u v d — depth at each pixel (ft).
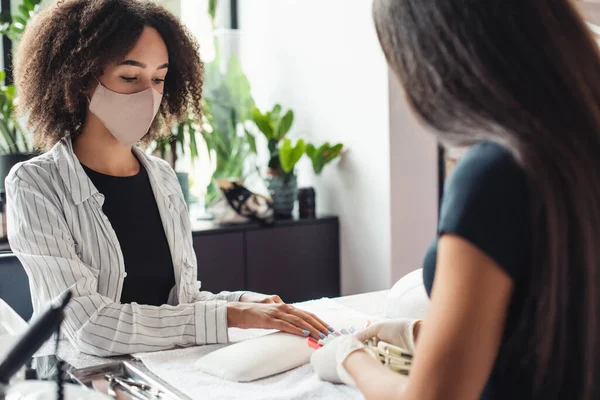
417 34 2.25
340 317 4.52
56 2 4.68
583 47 2.19
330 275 10.37
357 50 9.63
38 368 3.38
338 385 3.33
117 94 4.50
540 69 2.12
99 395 2.71
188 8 11.02
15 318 3.77
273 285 9.87
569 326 2.14
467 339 2.06
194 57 5.28
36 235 4.20
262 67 11.51
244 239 9.59
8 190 4.38
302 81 10.79
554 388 2.18
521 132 2.07
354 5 9.59
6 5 9.76
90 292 4.24
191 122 9.85
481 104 2.13
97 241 4.48
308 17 10.50
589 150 2.08
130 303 4.42
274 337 3.89
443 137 2.30
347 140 10.04
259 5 11.44
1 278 5.87
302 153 10.03
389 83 9.16
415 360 2.18
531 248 2.11
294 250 10.02
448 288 2.11
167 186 5.12
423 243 9.82
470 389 2.07
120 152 4.83
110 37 4.41
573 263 2.09
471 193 2.14
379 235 9.62
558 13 2.19
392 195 9.39
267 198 9.92
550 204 2.05
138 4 4.70
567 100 2.11
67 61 4.48
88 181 4.51
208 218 10.19
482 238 2.09
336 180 10.36
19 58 4.78
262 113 11.46
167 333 4.15
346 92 9.95
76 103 4.59
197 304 4.34
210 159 10.61
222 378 3.53
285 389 3.37
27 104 4.77
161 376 3.55
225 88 10.94
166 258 4.88
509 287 2.11
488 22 2.15
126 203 4.79
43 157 4.58
